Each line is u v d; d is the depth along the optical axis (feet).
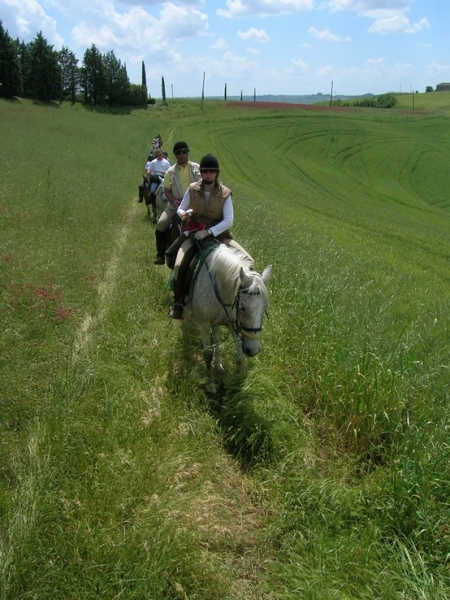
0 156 57.77
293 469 15.34
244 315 16.90
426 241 75.10
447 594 11.19
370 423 16.38
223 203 20.01
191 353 22.03
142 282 29.22
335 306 24.73
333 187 144.46
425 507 13.02
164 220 27.45
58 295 24.49
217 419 17.75
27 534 11.50
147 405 17.60
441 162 196.24
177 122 222.69
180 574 11.70
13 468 14.01
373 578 11.88
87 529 12.23
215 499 14.24
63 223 37.37
